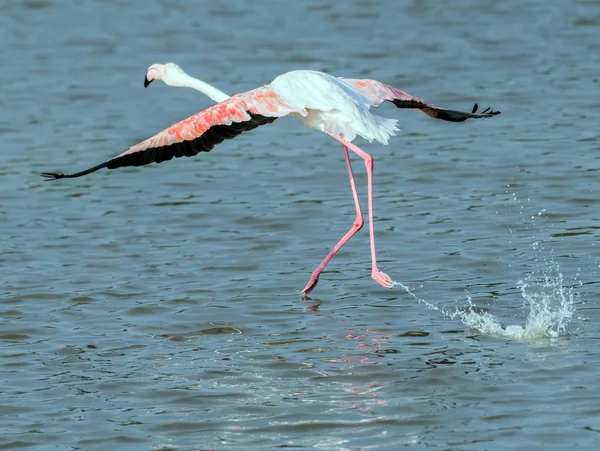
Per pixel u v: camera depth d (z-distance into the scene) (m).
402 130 21.27
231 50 26.97
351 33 28.17
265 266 14.34
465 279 13.57
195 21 29.64
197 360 11.16
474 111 12.61
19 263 14.64
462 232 15.43
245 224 16.22
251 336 11.82
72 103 23.42
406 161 19.23
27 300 13.16
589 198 16.67
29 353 11.50
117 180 18.72
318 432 9.39
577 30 27.69
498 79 24.16
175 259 14.70
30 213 16.98
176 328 12.16
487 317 12.16
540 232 15.29
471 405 9.80
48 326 12.30
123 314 12.65
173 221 16.45
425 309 12.53
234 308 12.73
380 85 12.25
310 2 31.14
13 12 30.59
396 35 27.88
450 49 26.58
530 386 10.16
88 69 25.84
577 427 9.27
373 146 20.30
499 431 9.26
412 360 10.92
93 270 14.30
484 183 17.73
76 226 16.30
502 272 13.77
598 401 9.76
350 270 14.07
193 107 23.08
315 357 11.11
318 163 19.44
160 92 24.25
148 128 21.62
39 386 10.62
